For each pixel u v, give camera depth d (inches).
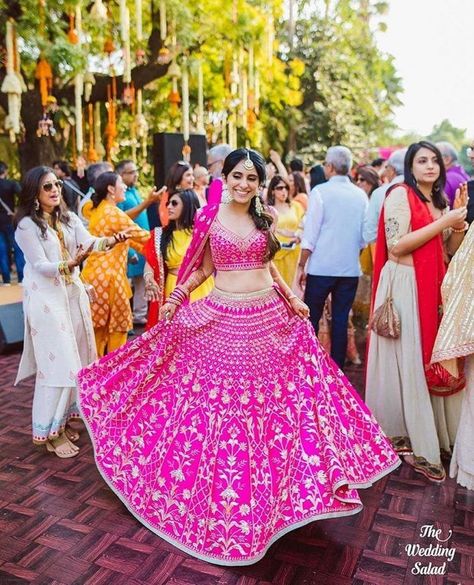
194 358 104.7
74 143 390.9
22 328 201.8
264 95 434.0
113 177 165.8
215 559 92.0
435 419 128.9
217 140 469.7
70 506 109.7
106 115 416.8
